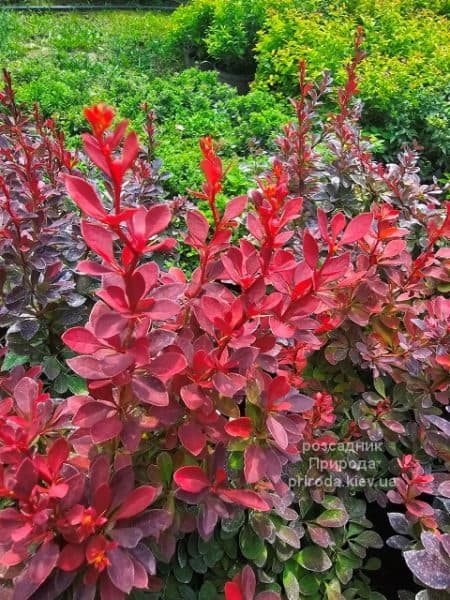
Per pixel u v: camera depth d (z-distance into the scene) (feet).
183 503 4.84
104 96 17.74
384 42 18.97
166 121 16.29
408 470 5.99
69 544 3.79
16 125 8.34
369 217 4.44
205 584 5.32
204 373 4.20
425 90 16.81
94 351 3.74
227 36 20.83
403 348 6.32
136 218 3.59
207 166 3.97
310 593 5.69
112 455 4.48
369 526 6.18
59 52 22.70
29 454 3.89
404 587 6.56
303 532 5.68
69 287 6.37
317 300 4.50
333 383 6.95
